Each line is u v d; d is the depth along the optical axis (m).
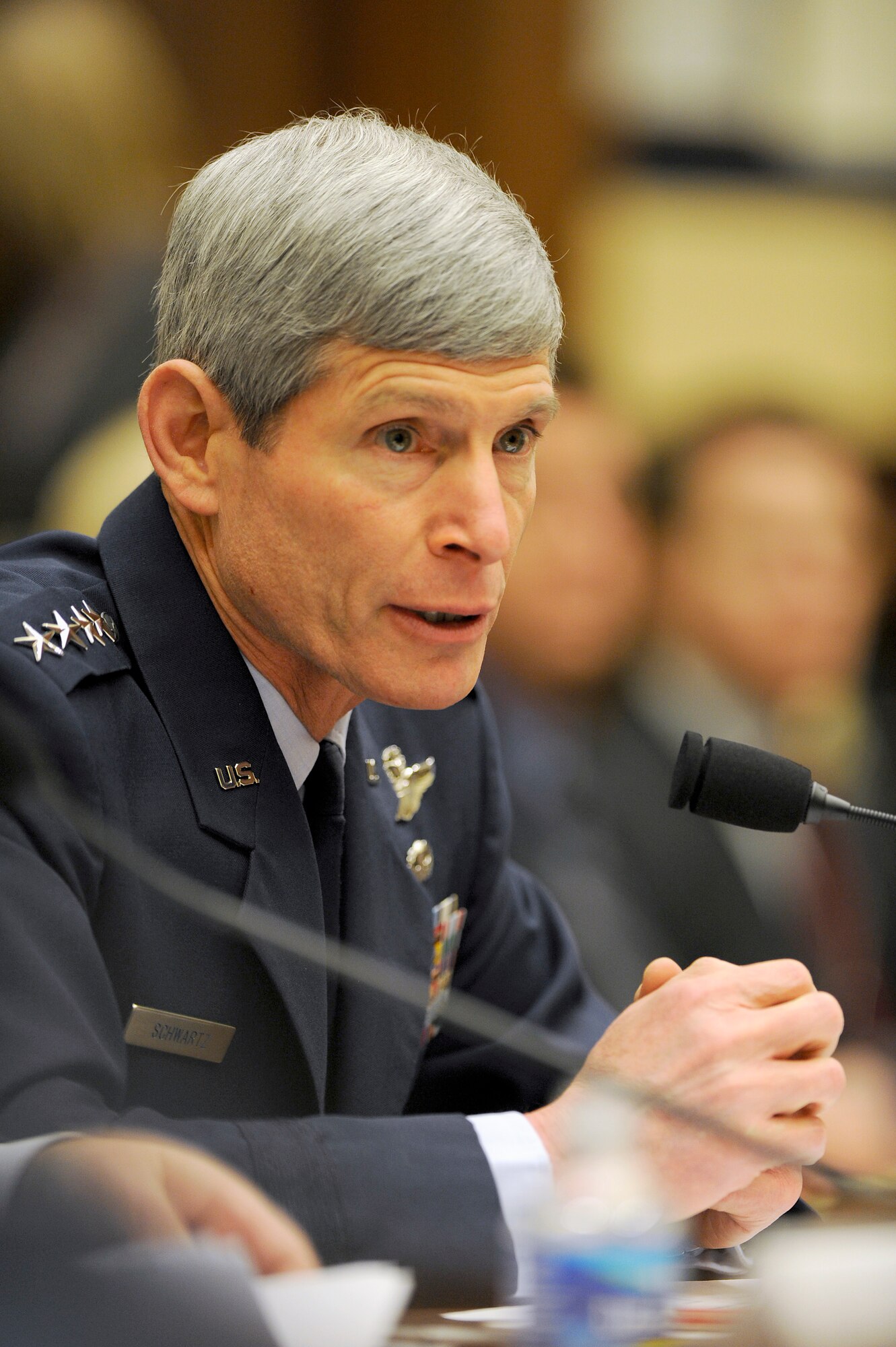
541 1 15.69
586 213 16.09
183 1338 2.33
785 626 10.55
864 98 16.53
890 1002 10.02
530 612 9.87
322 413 4.11
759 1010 4.07
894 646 11.17
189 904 4.09
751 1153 3.71
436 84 15.70
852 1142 7.12
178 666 4.50
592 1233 2.84
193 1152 2.83
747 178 16.41
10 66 10.26
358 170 4.11
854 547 10.77
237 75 15.19
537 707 9.59
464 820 5.65
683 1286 3.40
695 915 9.10
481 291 4.02
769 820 4.62
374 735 5.37
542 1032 4.82
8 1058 3.53
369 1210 3.30
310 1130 3.49
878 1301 2.85
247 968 4.34
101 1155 2.71
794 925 9.49
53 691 4.16
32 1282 2.36
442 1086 4.81
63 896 3.86
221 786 4.45
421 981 5.04
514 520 4.37
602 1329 2.73
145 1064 4.23
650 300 16.27
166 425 4.39
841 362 16.61
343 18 15.52
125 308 9.73
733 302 16.41
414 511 4.15
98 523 8.60
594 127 16.03
